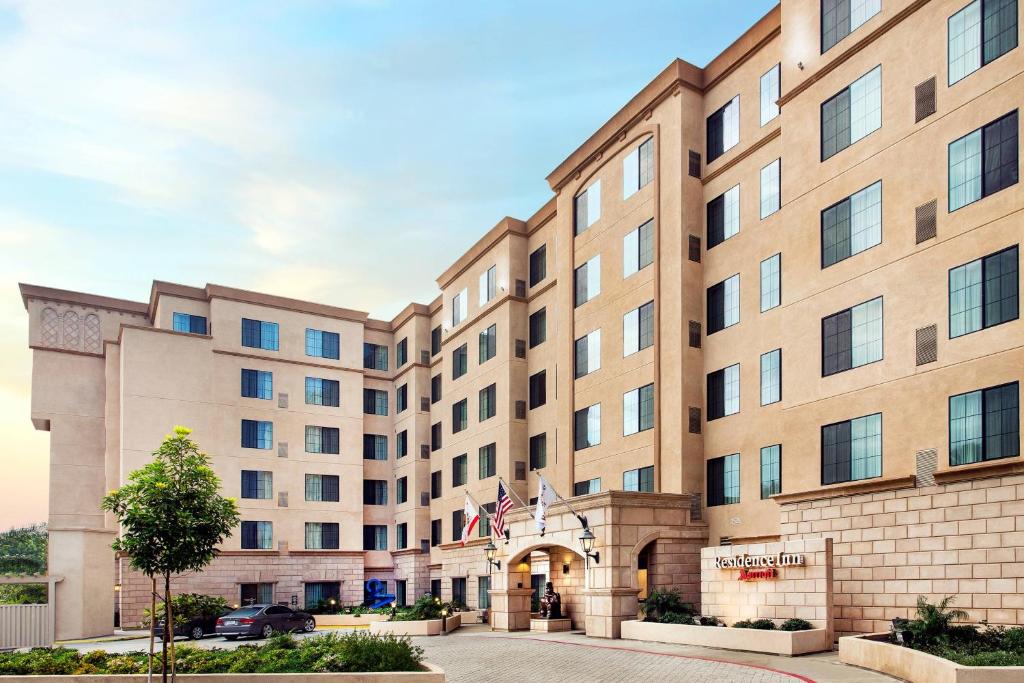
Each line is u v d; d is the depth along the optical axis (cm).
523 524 3762
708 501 3316
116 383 5522
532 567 4272
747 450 3150
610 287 3938
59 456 5566
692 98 3569
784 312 2881
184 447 1897
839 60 2762
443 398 5725
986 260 2231
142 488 1830
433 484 5891
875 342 2536
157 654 2264
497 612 3916
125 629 4809
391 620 4019
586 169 4225
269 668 2075
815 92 2858
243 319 5766
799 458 2748
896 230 2502
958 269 2305
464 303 5528
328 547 5819
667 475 3391
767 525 3019
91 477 5616
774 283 3119
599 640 2989
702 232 3519
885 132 2573
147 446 5228
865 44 2677
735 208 3359
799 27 2948
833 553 2569
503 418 4828
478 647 2933
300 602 5638
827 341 2708
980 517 2159
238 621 3866
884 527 2420
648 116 3753
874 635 2142
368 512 6206
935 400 2320
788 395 2827
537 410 4712
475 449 5159
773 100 3206
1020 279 2139
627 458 3688
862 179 2639
